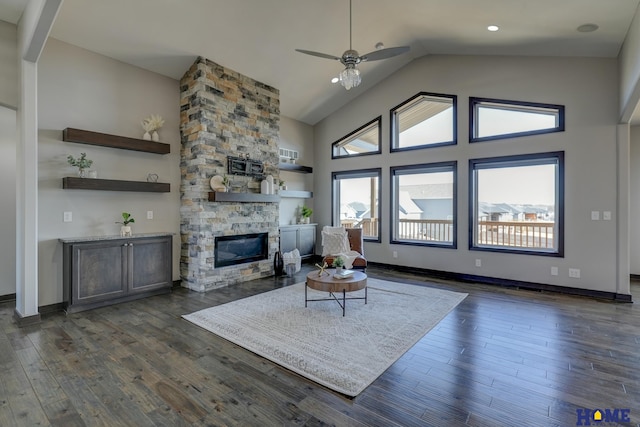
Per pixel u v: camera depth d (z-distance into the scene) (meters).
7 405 2.12
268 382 2.41
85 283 3.97
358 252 5.99
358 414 2.04
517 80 5.17
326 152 7.66
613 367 2.60
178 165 5.22
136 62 4.68
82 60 4.22
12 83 3.64
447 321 3.63
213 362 2.71
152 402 2.16
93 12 3.74
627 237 4.39
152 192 4.86
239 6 4.10
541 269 5.00
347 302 4.32
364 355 2.81
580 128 4.68
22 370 2.56
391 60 6.07
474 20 4.32
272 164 6.09
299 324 3.52
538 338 3.17
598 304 4.25
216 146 5.09
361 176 7.13
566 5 3.46
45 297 3.91
